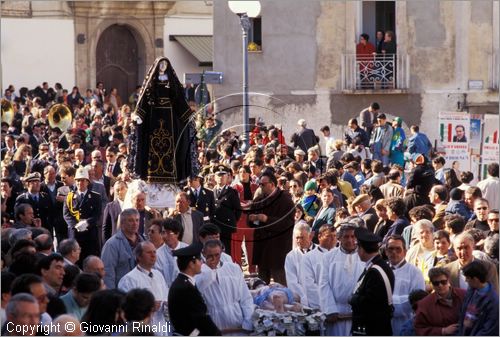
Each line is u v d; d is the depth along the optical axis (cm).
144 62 12100
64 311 3177
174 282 3328
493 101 9500
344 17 9475
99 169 5672
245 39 6481
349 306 3703
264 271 4644
